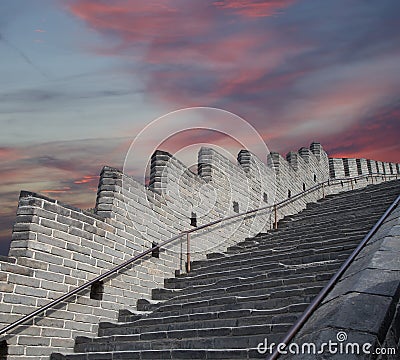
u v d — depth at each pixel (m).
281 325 5.10
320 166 20.67
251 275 7.69
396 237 5.59
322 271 6.72
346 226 9.34
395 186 12.71
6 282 6.06
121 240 8.27
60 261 6.94
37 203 6.82
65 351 6.65
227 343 5.22
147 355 5.51
